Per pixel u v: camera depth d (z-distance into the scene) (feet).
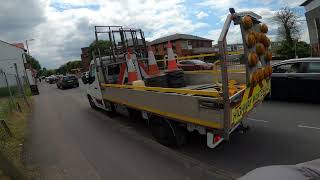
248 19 16.87
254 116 28.68
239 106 17.25
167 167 18.57
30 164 21.72
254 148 20.29
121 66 33.14
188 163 18.92
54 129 33.73
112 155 21.99
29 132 33.30
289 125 24.71
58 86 124.47
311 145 19.85
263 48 18.42
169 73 27.99
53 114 45.73
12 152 23.99
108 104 34.30
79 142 26.63
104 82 34.94
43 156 23.52
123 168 19.21
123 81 32.78
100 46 36.47
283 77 33.58
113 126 31.50
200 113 17.70
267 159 18.28
